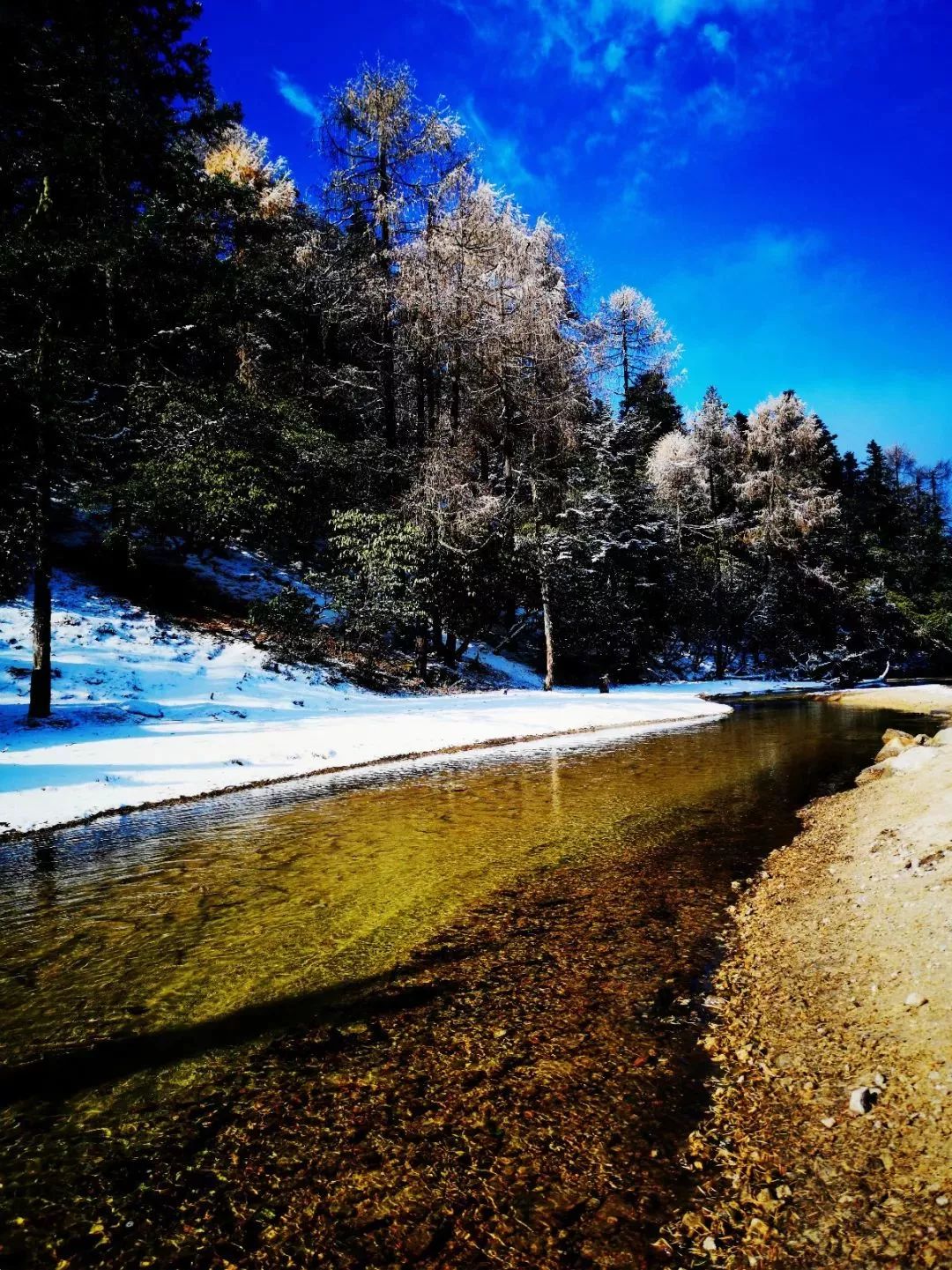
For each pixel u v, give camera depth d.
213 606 23.14
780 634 44.19
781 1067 3.61
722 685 37.25
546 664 33.69
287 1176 3.06
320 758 13.57
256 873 7.17
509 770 13.09
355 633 24.83
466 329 25.45
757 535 45.88
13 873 7.20
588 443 34.72
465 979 4.84
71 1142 3.33
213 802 10.41
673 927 5.66
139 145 13.76
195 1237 2.76
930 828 7.13
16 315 12.56
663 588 38.75
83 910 6.17
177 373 17.97
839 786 11.07
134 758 12.08
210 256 15.79
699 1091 3.50
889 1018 3.85
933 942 4.56
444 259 24.75
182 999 4.64
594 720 20.31
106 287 13.66
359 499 27.36
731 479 50.16
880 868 6.30
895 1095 3.23
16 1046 4.12
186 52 14.00
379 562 23.56
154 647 18.81
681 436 46.62
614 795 10.80
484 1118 3.37
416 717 18.53
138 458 19.38
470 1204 2.85
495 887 6.73
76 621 18.39
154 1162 3.19
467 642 29.70
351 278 25.92
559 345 26.86
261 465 23.36
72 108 12.69
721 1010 4.29
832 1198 2.72
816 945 4.99
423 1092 3.60
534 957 5.17
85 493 17.75
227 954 5.29
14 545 14.30
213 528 21.83
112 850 7.97
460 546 26.06
